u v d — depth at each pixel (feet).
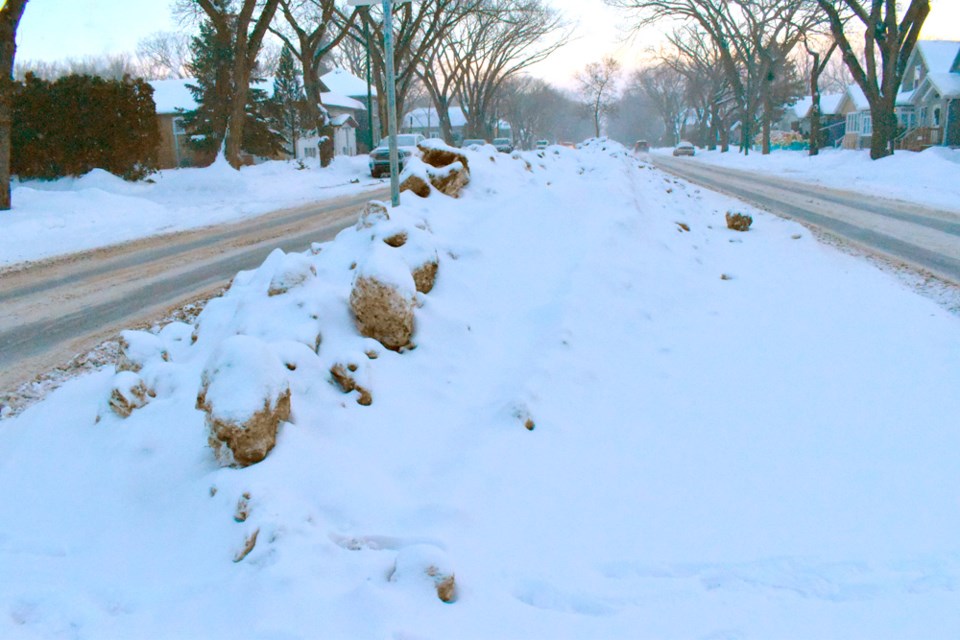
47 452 15.02
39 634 9.87
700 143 297.94
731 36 178.70
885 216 52.85
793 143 221.66
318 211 61.21
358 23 138.51
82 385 18.39
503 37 180.96
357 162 116.57
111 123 77.20
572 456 14.97
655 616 10.34
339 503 12.21
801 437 16.08
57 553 11.99
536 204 28.02
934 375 19.26
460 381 17.35
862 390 18.51
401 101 138.82
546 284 22.91
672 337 22.43
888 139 101.30
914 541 12.09
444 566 10.34
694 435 16.28
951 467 14.51
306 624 9.42
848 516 12.95
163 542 11.76
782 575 11.29
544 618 10.21
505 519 12.74
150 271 36.17
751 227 44.78
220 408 12.41
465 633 9.66
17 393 19.34
